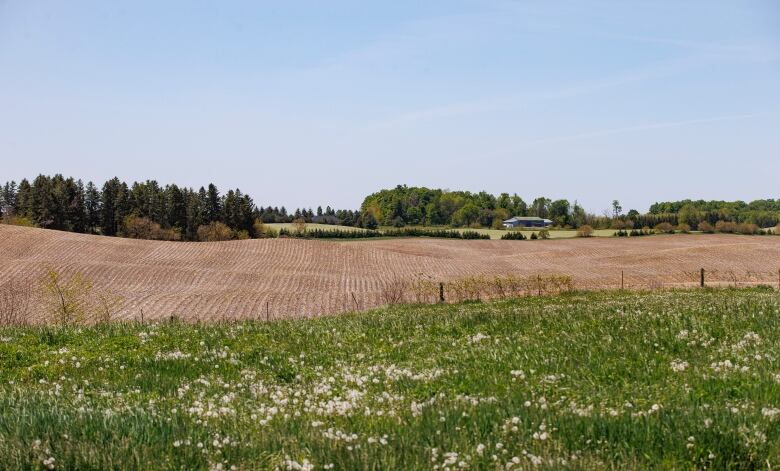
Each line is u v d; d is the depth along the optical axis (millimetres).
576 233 149750
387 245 110875
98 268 57156
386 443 7074
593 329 14688
